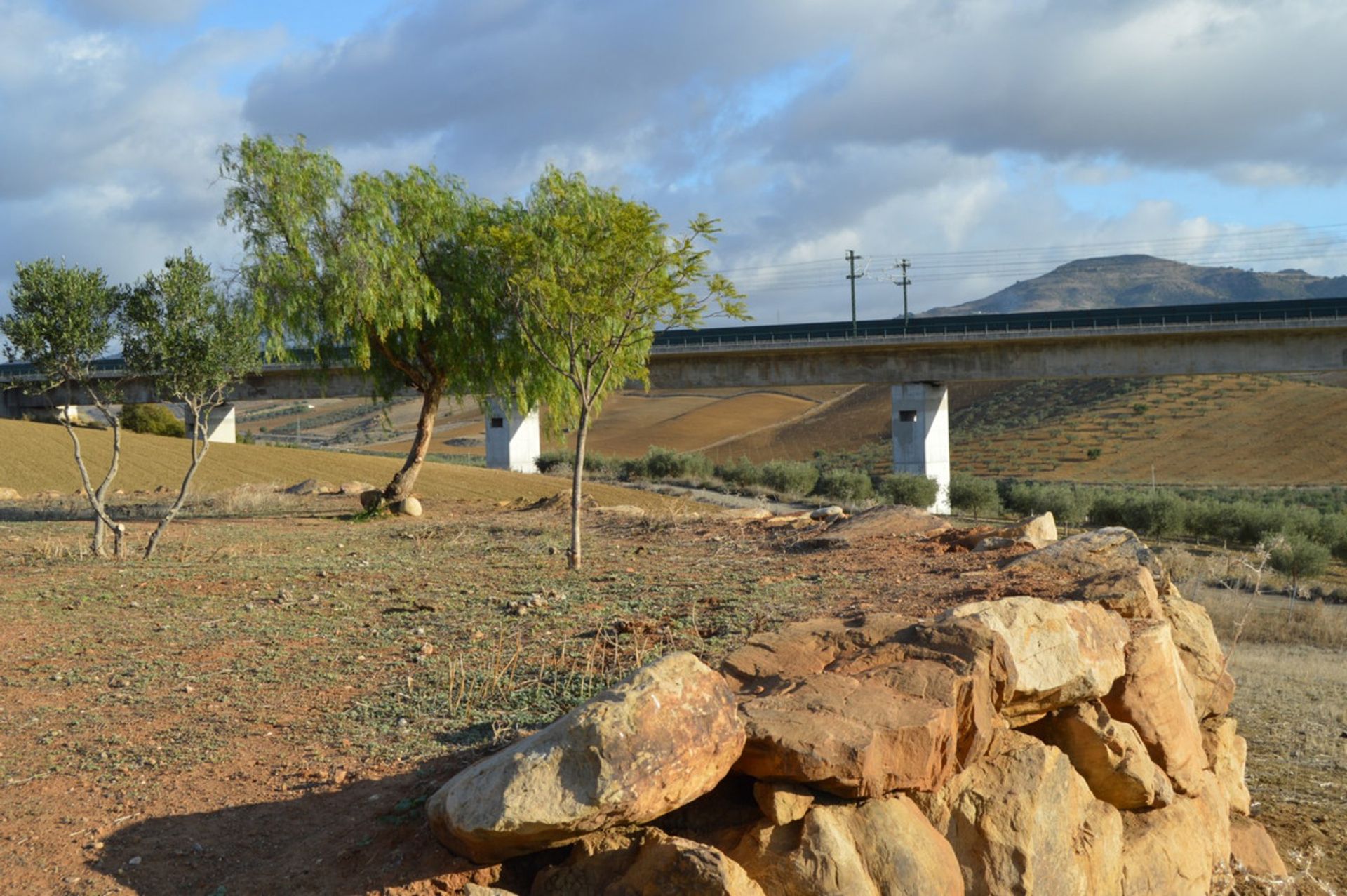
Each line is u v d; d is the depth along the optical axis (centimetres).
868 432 11888
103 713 757
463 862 509
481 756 635
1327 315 5069
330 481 4756
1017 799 627
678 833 562
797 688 606
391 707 748
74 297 1623
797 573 1221
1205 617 962
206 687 817
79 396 8006
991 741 634
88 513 2777
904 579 1086
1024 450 9738
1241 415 9719
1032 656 682
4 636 1016
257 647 950
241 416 18288
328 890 490
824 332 6406
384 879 495
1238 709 1441
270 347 2361
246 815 570
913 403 6197
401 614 1089
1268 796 1084
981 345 5966
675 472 6606
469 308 2467
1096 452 9256
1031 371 5859
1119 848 707
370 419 16562
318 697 779
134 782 622
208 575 1402
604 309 1423
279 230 2327
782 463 6269
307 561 1553
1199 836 782
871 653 644
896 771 558
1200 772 820
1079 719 725
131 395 8069
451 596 1188
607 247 1405
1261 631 2047
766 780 559
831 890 523
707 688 536
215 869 514
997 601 705
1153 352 5519
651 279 1416
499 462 7019
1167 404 10450
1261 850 898
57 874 510
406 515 2486
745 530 1712
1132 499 4653
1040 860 624
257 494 3241
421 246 2483
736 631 907
